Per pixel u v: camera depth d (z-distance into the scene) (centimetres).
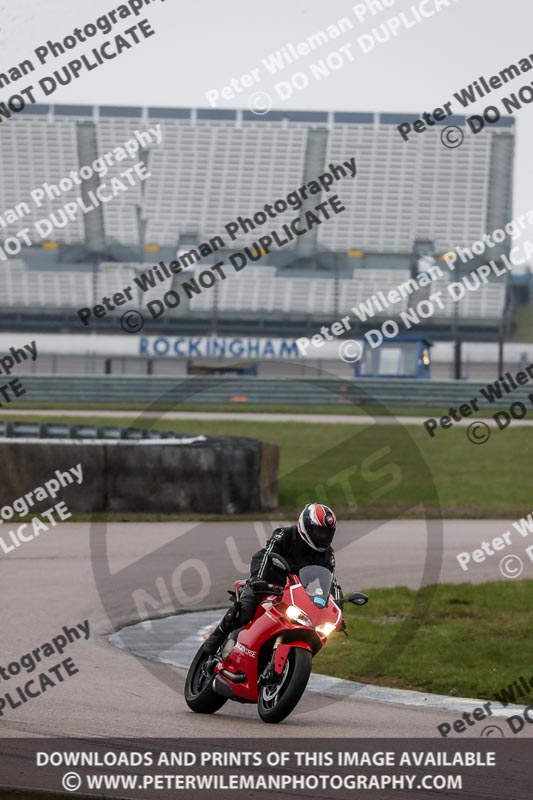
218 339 17800
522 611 3641
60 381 11444
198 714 2325
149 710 2331
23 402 11431
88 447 5866
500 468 8106
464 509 6525
